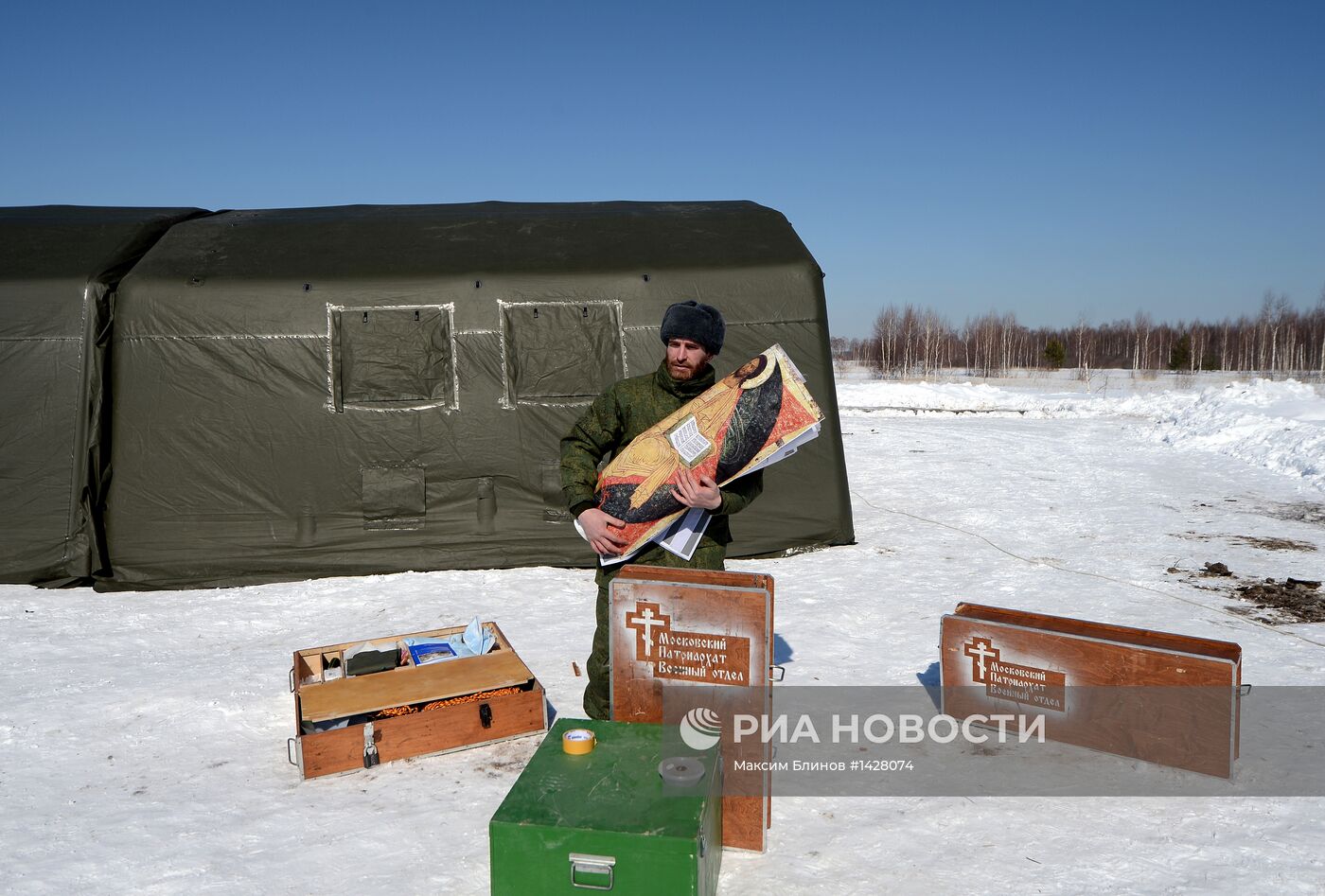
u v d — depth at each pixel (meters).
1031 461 13.18
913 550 7.55
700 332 3.46
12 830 3.22
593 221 8.20
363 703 3.77
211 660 5.05
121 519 6.69
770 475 7.40
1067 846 2.96
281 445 6.84
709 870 2.58
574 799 2.55
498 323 7.03
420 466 6.95
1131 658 3.54
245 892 2.80
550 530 7.05
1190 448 14.32
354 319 6.92
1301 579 6.47
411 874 2.88
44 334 6.69
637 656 3.08
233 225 7.96
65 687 4.63
